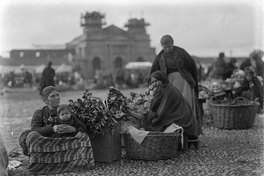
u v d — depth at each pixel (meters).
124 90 27.84
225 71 16.06
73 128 6.28
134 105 7.42
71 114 6.37
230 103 9.84
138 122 7.10
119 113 6.80
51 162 6.11
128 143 6.75
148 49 64.31
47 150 6.09
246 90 11.62
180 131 6.82
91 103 6.57
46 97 6.46
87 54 60.91
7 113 14.68
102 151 6.62
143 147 6.59
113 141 6.68
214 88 11.84
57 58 54.91
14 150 7.75
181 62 7.69
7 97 23.84
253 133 9.00
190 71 7.84
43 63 51.81
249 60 16.14
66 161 6.16
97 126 6.47
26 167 6.43
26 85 34.12
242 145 7.76
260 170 5.98
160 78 7.23
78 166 6.19
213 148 7.54
